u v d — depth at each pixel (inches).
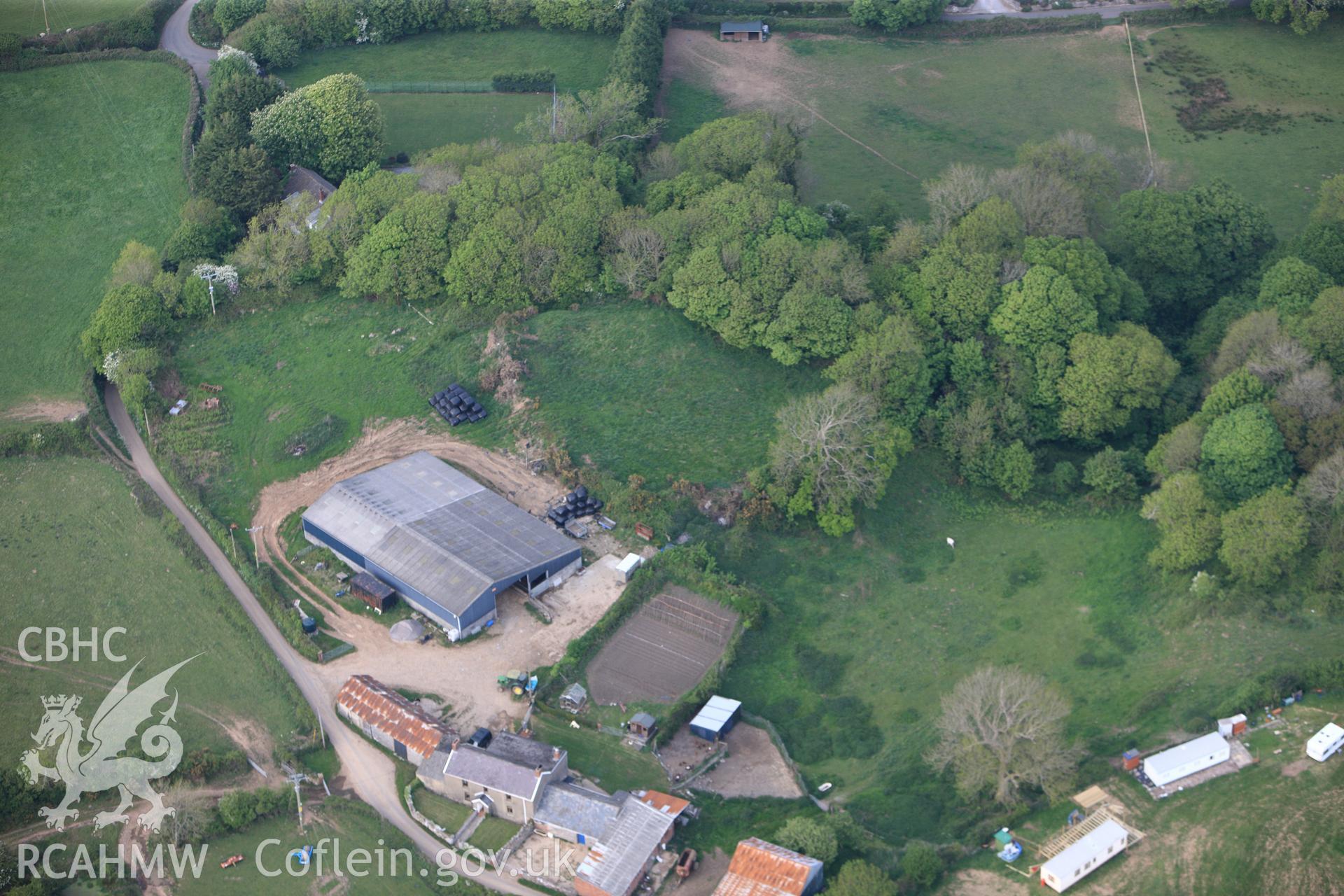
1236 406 7396.7
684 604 6879.9
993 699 5792.3
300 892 5536.4
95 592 6973.4
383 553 6939.0
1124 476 7465.6
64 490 7573.8
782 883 5305.1
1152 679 6437.0
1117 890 5378.9
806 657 6692.9
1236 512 6786.4
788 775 6097.4
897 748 6220.5
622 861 5487.2
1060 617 6875.0
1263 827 5565.9
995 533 7445.9
